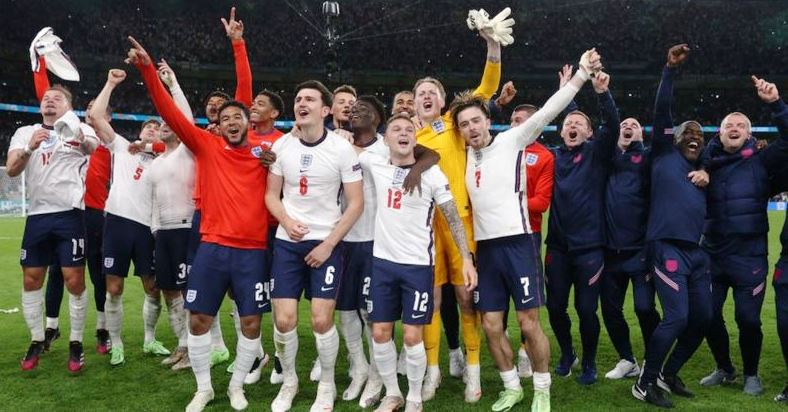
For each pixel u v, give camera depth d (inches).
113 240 198.7
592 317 179.8
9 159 187.3
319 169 156.6
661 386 172.1
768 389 176.6
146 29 1270.9
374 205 166.7
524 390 175.8
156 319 212.1
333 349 157.0
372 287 155.3
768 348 220.2
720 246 179.2
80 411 158.1
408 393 157.0
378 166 156.6
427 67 1391.5
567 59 1406.3
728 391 175.3
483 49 1390.3
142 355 209.9
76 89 1218.0
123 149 204.2
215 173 158.9
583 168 181.6
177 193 191.0
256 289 158.6
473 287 150.4
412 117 190.4
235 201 157.2
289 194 159.3
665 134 171.9
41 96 215.9
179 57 1291.8
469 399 166.2
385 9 1353.3
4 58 1133.1
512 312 281.3
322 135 159.6
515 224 157.4
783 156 170.4
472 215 166.4
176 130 156.3
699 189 171.3
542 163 188.2
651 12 1380.4
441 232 168.9
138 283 368.5
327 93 160.4
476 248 167.0
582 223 179.9
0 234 633.6
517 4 1346.0
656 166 173.9
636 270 180.9
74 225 192.5
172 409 159.9
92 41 1232.2
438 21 1359.5
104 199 219.8
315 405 157.3
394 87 1387.8
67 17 1202.6
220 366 199.8
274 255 159.6
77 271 192.2
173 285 192.9
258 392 174.2
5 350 216.4
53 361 202.8
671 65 167.6
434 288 166.6
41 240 191.5
